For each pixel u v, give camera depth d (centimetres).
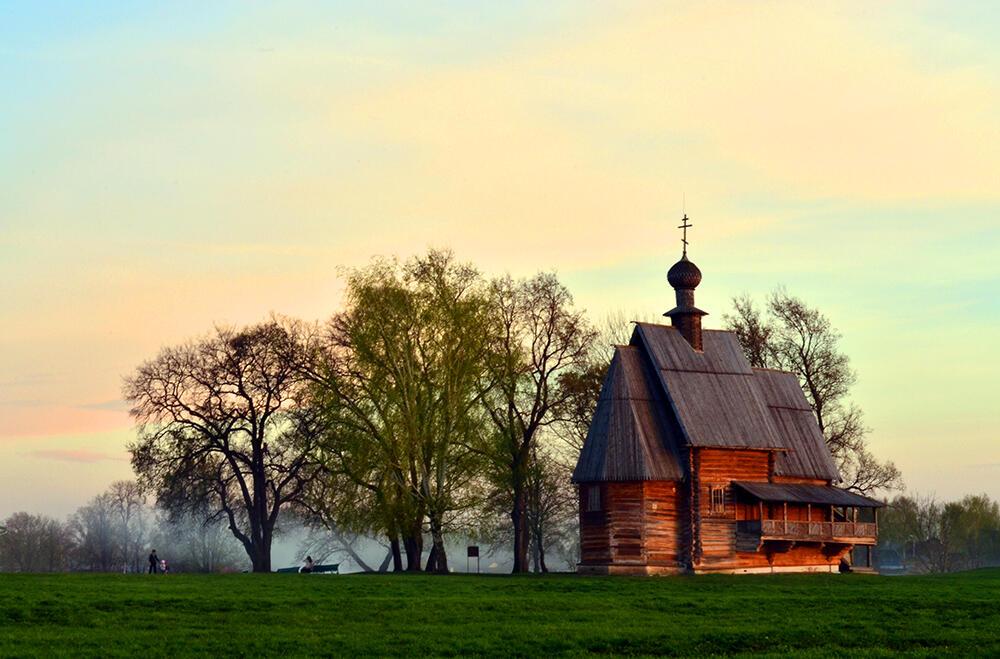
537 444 12550
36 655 4822
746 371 10862
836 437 12975
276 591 7200
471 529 10525
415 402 10181
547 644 5300
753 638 5556
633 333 10694
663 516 10050
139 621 5822
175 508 12419
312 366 10888
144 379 11938
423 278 10488
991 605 6894
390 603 6581
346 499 10281
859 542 11044
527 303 11450
